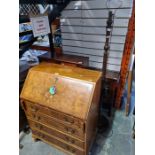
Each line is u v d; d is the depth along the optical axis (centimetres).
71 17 198
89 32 196
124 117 200
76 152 143
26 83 135
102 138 170
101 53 202
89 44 204
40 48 236
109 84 190
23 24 157
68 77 122
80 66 163
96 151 155
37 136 163
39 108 132
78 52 217
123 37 179
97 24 186
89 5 180
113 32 180
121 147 159
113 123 190
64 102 117
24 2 145
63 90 120
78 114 111
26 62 195
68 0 179
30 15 147
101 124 180
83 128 116
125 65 186
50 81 126
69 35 212
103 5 173
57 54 197
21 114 171
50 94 123
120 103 214
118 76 190
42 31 163
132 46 168
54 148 161
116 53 192
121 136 172
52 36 204
